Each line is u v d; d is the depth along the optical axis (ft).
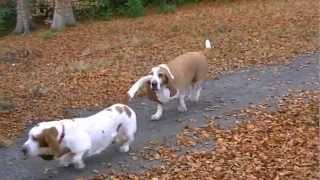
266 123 28.45
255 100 33.63
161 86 29.07
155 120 31.09
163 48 52.85
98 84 41.86
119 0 87.15
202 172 22.93
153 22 71.41
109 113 24.79
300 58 44.42
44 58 55.57
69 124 23.26
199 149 25.79
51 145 22.40
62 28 74.69
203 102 33.86
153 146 26.89
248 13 69.31
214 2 85.76
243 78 39.75
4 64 54.65
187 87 32.04
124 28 68.74
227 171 22.74
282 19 61.67
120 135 25.77
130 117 25.64
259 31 56.39
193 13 76.23
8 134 31.53
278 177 21.61
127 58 49.96
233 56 46.96
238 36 54.95
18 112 36.06
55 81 44.39
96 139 24.21
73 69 47.32
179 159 24.72
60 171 24.64
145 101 35.32
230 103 33.32
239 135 27.02
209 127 28.76
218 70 42.73
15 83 45.62
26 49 59.72
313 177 21.26
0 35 85.46
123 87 40.14
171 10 81.61
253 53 47.34
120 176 23.56
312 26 55.98
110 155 26.08
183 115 31.40
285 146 24.80
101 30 69.21
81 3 86.17
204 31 59.67
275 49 48.06
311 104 31.14
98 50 55.26
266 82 38.14
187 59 31.14
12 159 27.20
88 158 25.80
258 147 25.05
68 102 37.81
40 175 24.72
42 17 89.10
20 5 78.54
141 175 23.44
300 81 37.65
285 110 30.55
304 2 73.31
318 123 27.32
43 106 37.24
